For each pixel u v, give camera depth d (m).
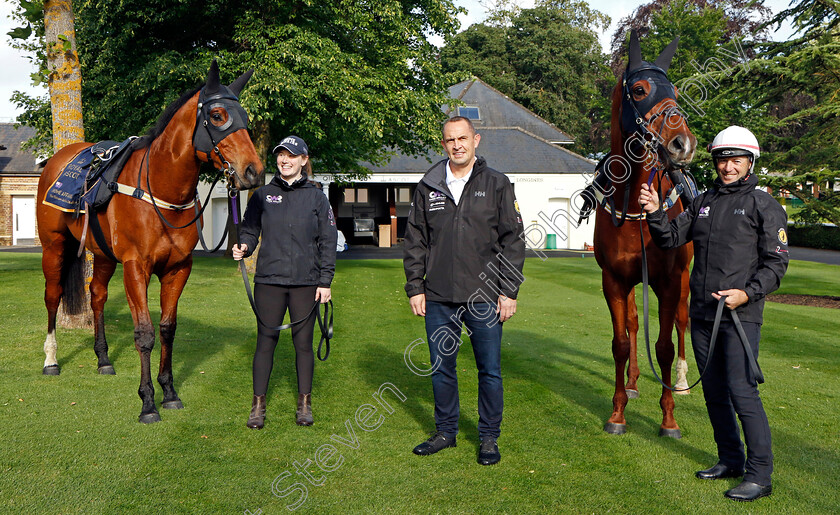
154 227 3.82
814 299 10.05
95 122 11.70
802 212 9.82
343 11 11.55
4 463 3.05
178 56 10.79
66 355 5.24
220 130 3.57
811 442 3.56
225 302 8.62
